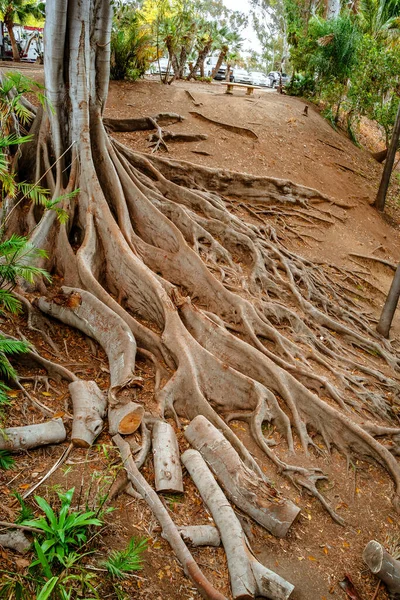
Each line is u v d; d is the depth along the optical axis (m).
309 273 9.93
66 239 7.10
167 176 10.67
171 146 12.46
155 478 4.70
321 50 18.80
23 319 6.29
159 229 8.04
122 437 4.91
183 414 5.80
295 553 4.72
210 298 7.57
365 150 18.33
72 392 5.25
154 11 18.38
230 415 6.03
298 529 5.02
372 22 23.00
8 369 4.77
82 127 7.51
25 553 3.51
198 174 11.03
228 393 6.14
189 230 8.62
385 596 4.64
